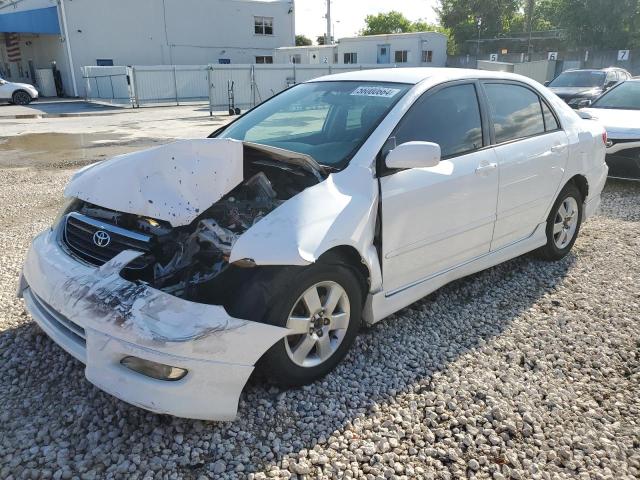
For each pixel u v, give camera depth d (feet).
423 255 11.26
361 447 8.21
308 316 9.14
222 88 74.84
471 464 7.94
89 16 102.94
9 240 17.43
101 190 9.46
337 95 12.36
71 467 7.70
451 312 12.61
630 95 28.78
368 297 10.30
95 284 8.41
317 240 8.80
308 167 9.80
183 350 7.68
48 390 9.39
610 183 26.73
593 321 12.30
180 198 8.84
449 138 11.75
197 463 7.82
